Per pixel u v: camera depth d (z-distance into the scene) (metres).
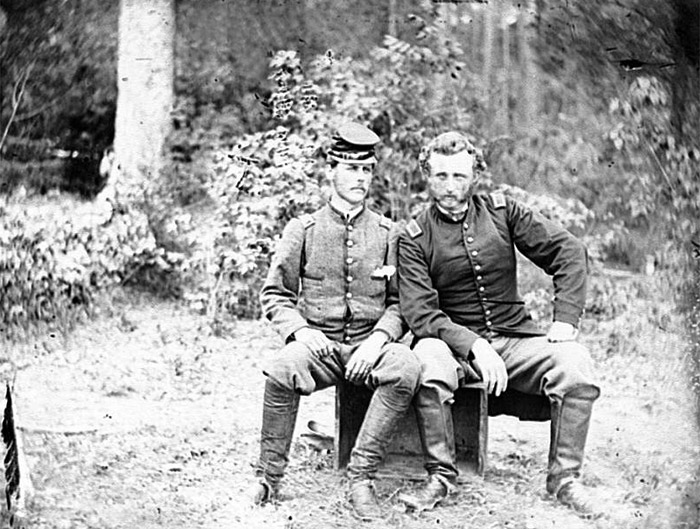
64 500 3.39
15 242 5.89
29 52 4.90
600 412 4.42
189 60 7.73
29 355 5.35
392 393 3.34
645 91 4.53
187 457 3.91
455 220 3.61
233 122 7.65
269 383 3.41
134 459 3.85
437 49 7.25
